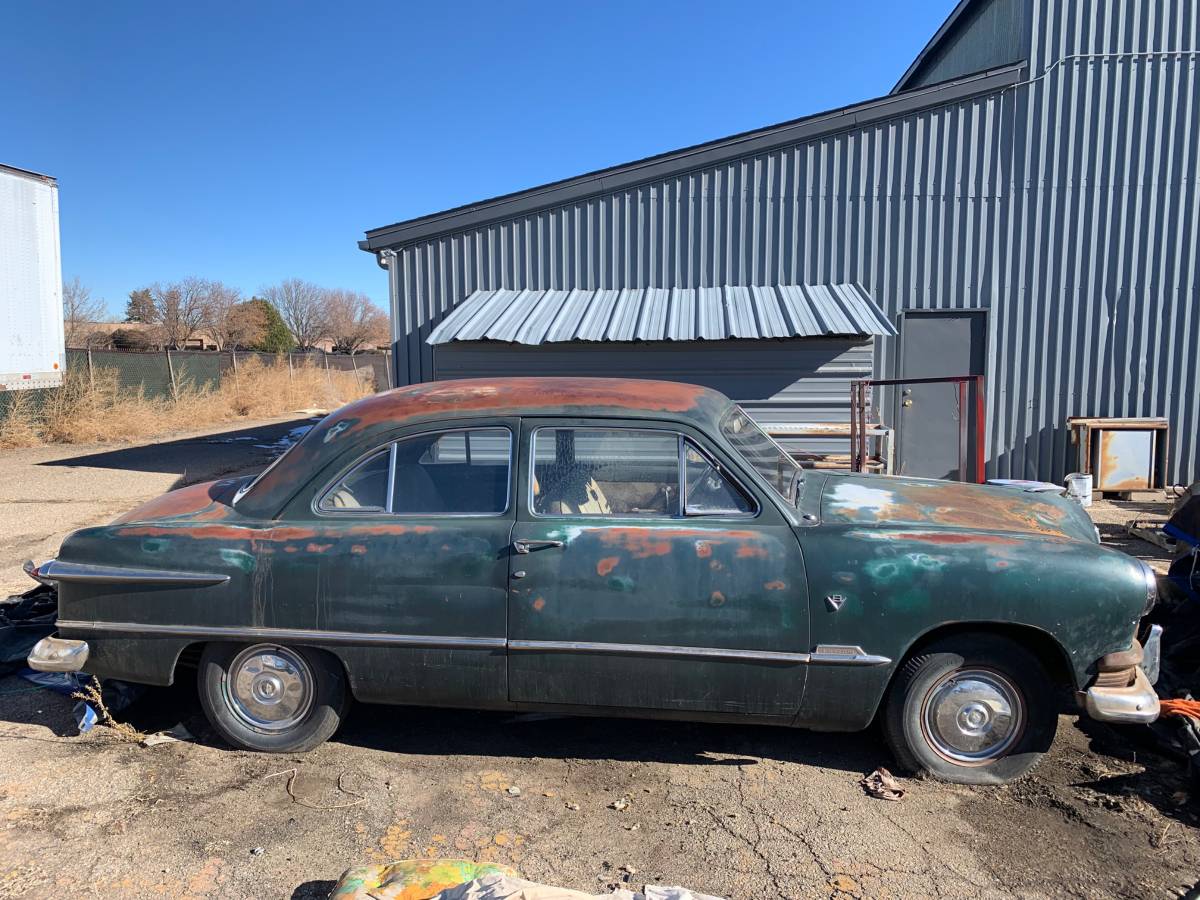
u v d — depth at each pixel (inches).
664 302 374.3
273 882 107.8
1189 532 179.3
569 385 148.7
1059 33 367.2
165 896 105.0
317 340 2785.4
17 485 429.4
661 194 392.2
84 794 128.7
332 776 135.0
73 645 140.5
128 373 786.8
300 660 138.2
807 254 386.9
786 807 125.6
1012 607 122.6
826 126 377.7
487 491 137.3
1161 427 367.6
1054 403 382.9
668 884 107.4
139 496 396.8
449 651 132.5
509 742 147.4
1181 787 130.3
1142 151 370.3
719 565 127.4
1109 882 107.7
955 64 541.6
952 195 378.3
